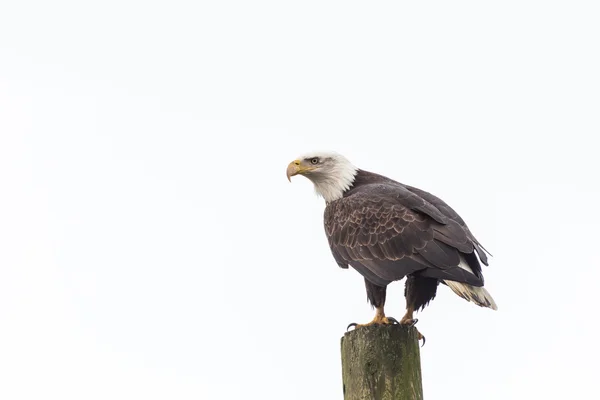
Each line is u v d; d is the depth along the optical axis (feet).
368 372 29.99
